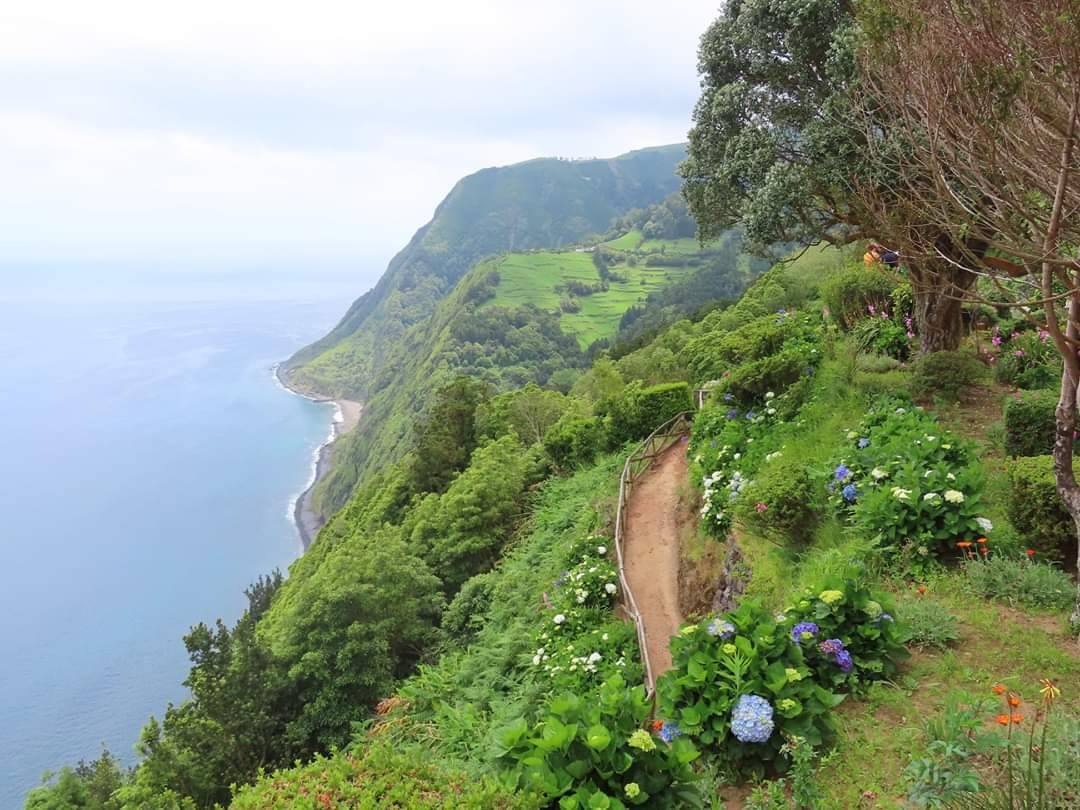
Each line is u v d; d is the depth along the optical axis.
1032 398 7.56
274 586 40.34
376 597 16.69
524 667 9.98
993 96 4.07
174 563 100.44
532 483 21.25
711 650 4.70
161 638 79.94
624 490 13.66
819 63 9.77
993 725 4.06
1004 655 4.85
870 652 4.86
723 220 12.23
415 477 31.09
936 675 4.78
